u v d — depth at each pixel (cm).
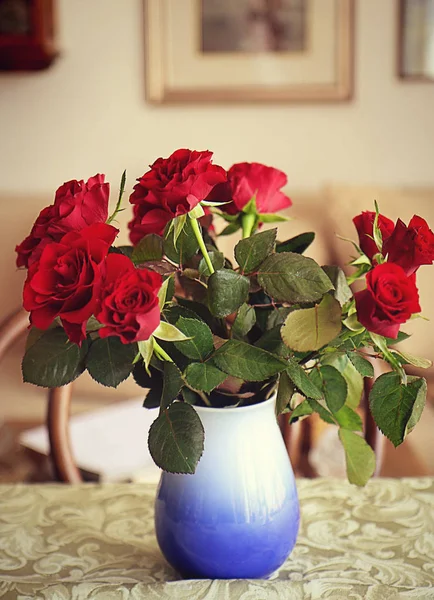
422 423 196
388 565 74
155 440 59
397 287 56
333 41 241
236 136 248
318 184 251
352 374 71
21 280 221
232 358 60
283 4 240
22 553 78
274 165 250
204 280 66
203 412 67
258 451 67
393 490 91
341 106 246
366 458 71
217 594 64
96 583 66
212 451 67
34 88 244
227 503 66
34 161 249
